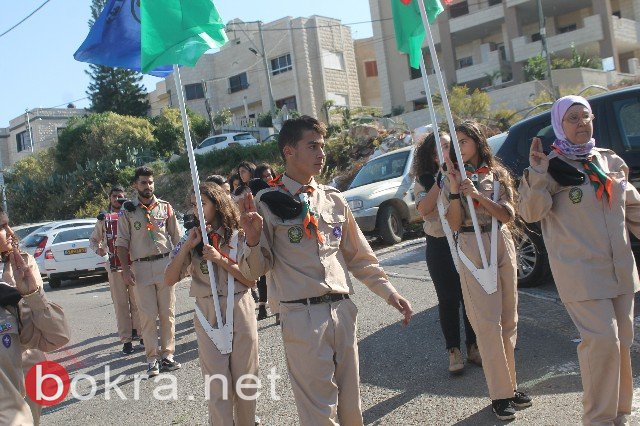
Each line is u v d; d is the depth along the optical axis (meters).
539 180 4.04
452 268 5.64
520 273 8.18
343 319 3.81
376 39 38.75
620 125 7.56
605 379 3.92
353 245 4.07
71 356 8.77
